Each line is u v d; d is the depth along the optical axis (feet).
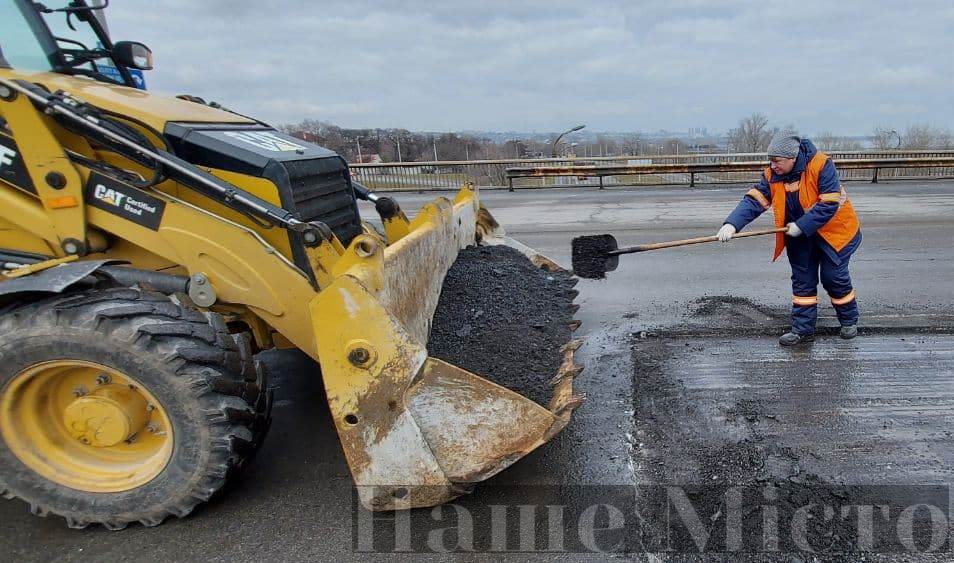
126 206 8.86
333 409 7.47
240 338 8.82
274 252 8.92
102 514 8.16
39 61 10.53
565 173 49.06
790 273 20.42
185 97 12.50
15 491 8.10
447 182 53.21
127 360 7.59
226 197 8.70
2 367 7.60
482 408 7.63
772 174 13.39
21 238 9.18
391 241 13.94
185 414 7.81
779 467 9.32
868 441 9.97
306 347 9.33
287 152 10.03
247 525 8.33
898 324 15.10
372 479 7.61
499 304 12.84
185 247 8.89
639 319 16.35
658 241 26.84
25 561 7.66
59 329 7.49
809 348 13.92
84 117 8.41
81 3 11.89
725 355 13.73
